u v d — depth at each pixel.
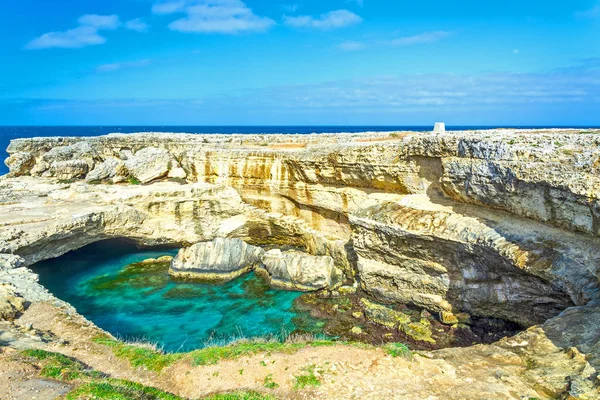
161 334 24.09
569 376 13.79
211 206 37.66
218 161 39.28
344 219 33.41
